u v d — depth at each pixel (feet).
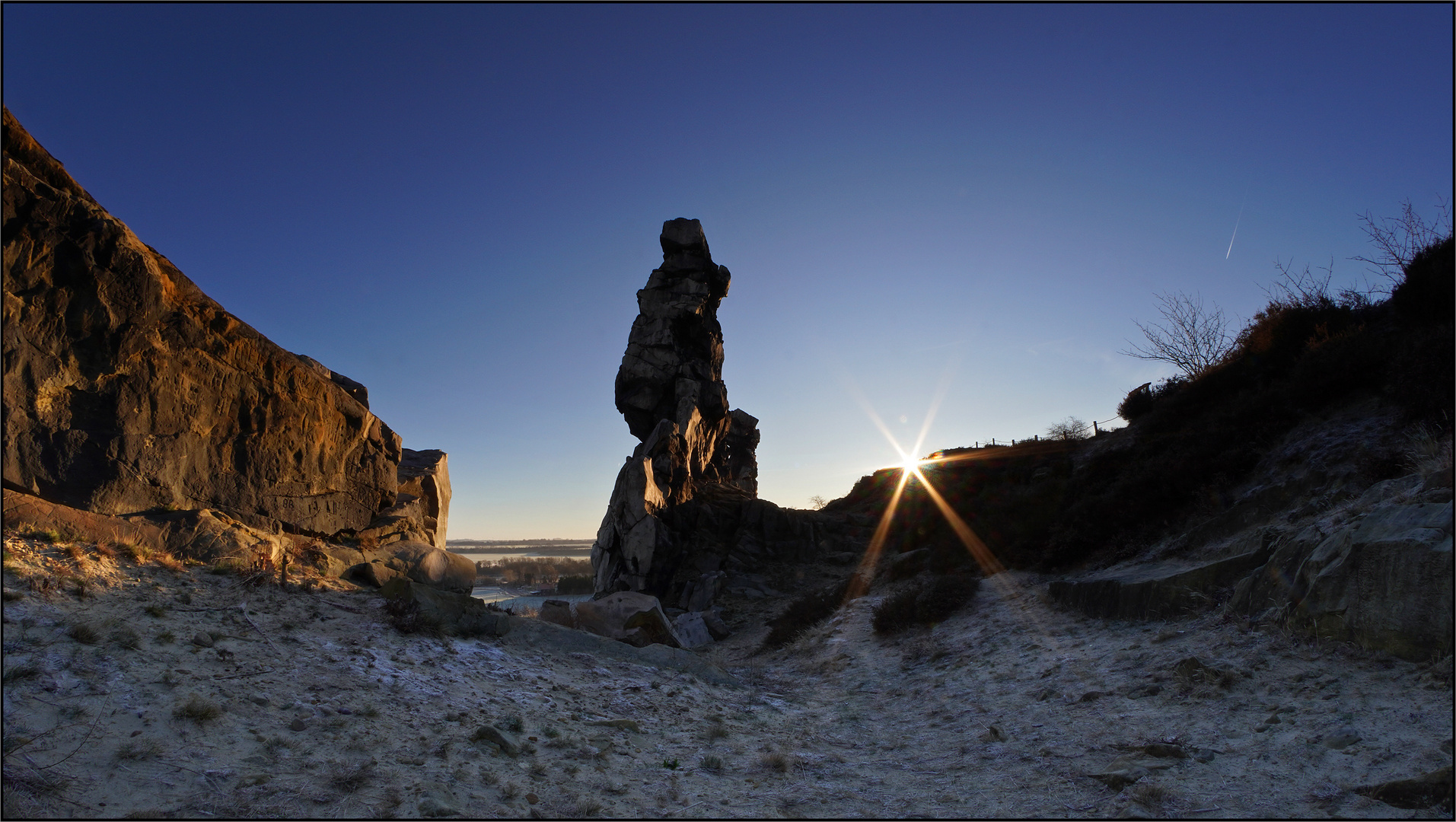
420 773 20.51
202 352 37.91
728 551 100.58
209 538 35.06
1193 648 32.17
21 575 25.43
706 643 77.71
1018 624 46.68
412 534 51.03
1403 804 17.22
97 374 33.35
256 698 22.91
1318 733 21.84
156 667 22.70
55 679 19.89
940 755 28.14
